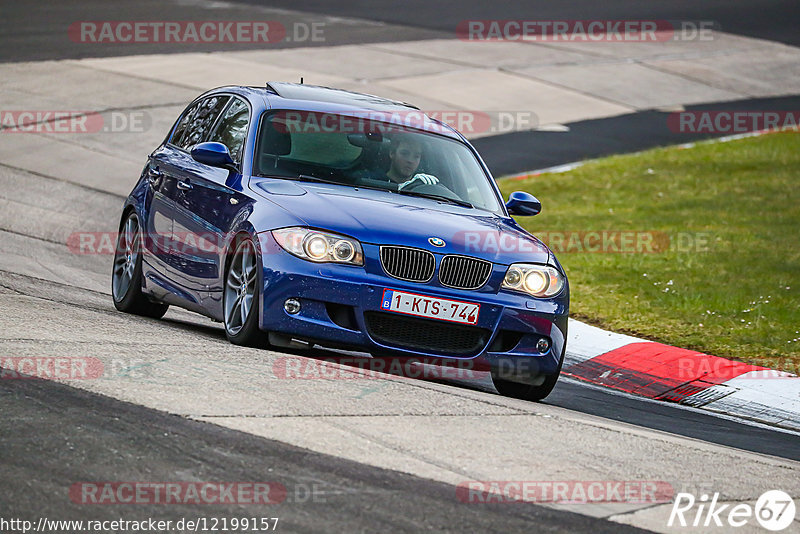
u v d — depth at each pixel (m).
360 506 14.91
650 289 41.47
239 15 106.88
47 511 13.77
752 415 28.83
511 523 15.02
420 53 94.31
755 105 89.00
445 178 27.28
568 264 45.66
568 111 81.69
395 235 23.50
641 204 58.34
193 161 28.31
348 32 101.44
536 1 127.31
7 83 72.88
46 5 105.69
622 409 27.27
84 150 60.34
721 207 57.81
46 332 23.36
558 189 61.44
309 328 22.97
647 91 90.31
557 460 18.38
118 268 31.20
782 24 122.62
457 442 18.52
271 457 16.47
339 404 19.77
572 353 33.59
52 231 44.78
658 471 18.70
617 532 15.30
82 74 76.94
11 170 55.00
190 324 30.80
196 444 16.66
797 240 50.38
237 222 24.56
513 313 24.03
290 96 28.36
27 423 16.88
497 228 25.58
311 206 23.95
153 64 81.69
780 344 34.72
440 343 23.72
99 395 18.64
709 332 35.97
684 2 132.62
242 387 20.05
